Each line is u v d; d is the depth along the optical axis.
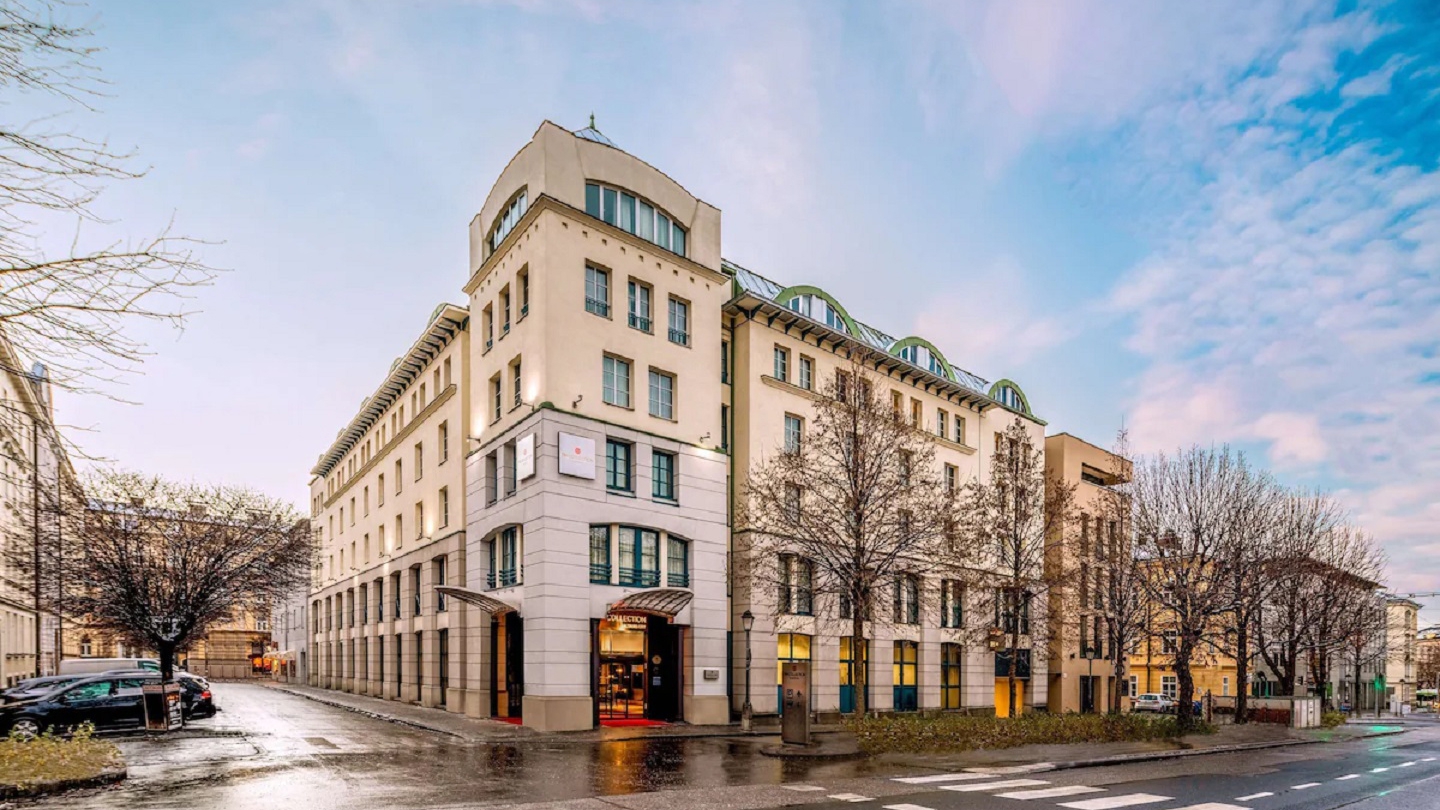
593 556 24.73
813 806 11.62
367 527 43.19
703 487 27.95
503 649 27.50
